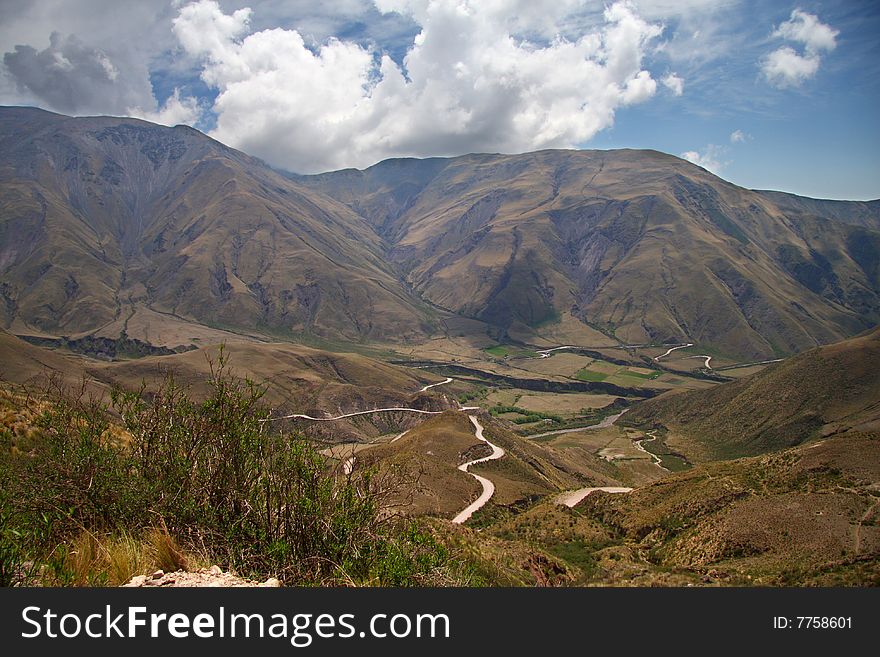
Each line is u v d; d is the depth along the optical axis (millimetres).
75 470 10250
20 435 16859
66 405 11766
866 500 47188
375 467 11781
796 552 41812
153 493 10250
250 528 10070
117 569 8242
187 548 9531
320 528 10195
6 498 9070
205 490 10430
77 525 9375
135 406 11500
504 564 31000
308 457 10836
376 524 10859
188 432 11078
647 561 49969
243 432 10961
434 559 10914
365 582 9617
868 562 37688
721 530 48781
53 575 7844
